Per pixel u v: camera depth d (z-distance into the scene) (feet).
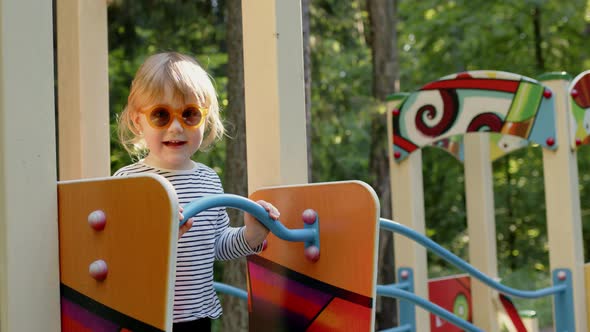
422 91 15.25
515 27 40.16
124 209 6.63
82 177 9.90
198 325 7.97
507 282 40.04
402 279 15.58
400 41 42.52
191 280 7.97
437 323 16.08
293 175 8.95
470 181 17.21
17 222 6.97
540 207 44.16
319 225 8.14
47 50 7.22
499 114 14.51
